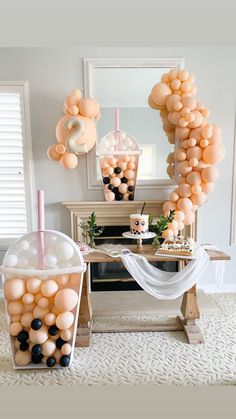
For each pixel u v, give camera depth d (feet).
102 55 9.96
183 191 9.39
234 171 10.69
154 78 10.08
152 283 8.26
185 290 8.16
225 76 10.18
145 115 10.16
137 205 10.46
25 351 7.25
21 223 10.89
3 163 10.53
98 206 10.41
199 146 9.12
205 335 8.69
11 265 7.03
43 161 10.50
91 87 10.05
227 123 10.41
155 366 7.39
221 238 11.07
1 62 9.96
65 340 7.20
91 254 8.52
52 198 10.68
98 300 10.59
